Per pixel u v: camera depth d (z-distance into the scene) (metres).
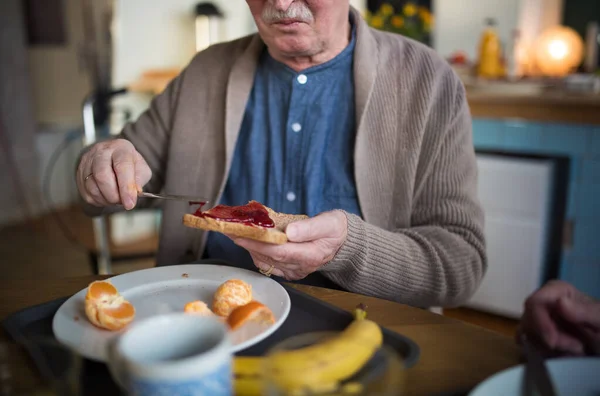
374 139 1.19
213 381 0.44
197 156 1.31
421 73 1.20
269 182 1.24
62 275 2.76
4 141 3.55
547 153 2.20
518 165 2.14
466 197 1.16
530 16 4.22
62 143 3.93
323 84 1.21
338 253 0.92
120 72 3.08
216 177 1.30
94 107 2.10
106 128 3.38
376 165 1.19
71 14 3.63
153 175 1.42
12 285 0.91
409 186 1.18
